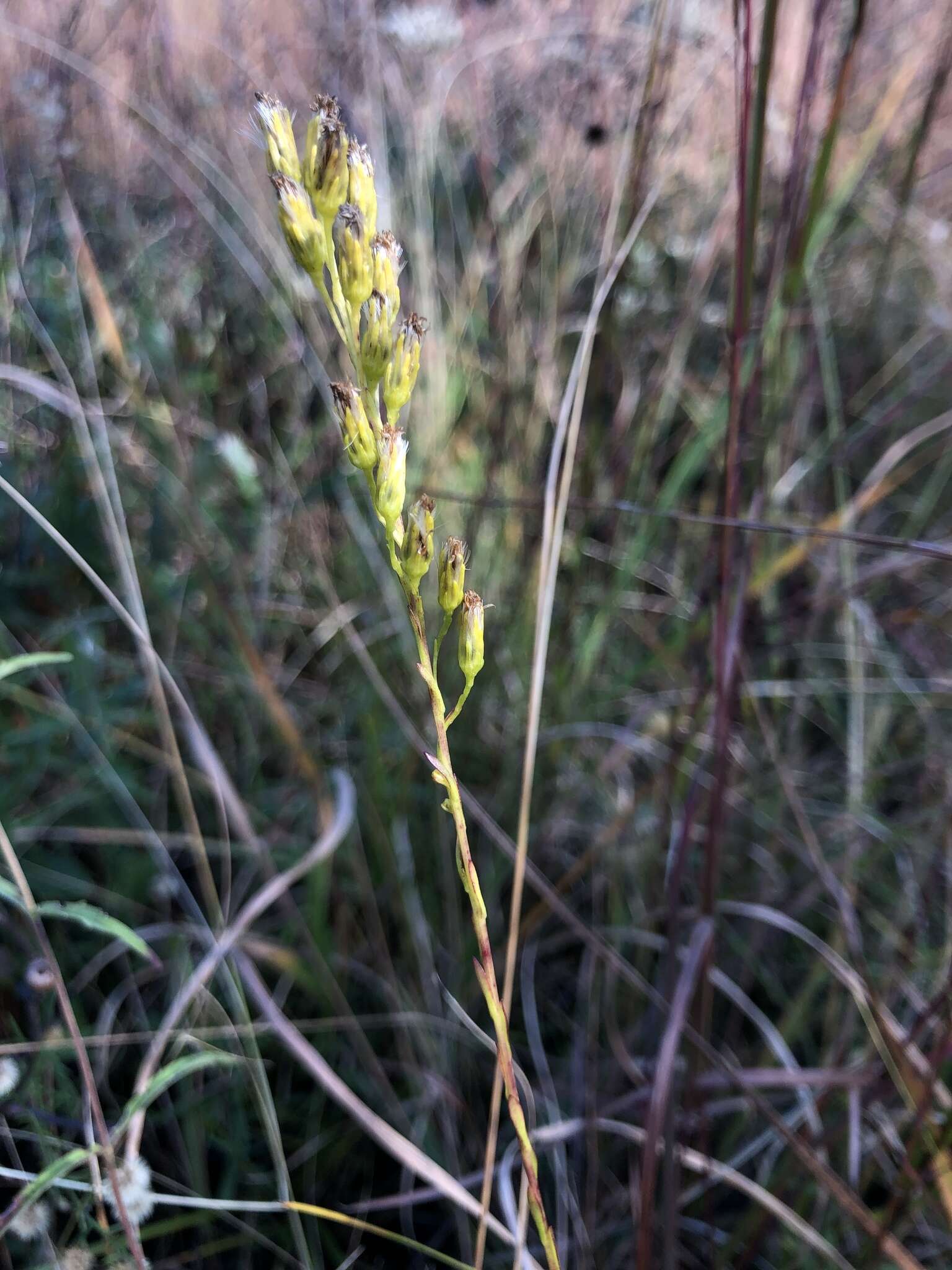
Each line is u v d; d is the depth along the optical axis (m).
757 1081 0.17
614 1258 0.18
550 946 0.23
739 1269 0.17
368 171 0.08
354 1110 0.15
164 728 0.19
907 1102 0.17
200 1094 0.19
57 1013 0.18
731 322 0.15
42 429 0.29
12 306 0.27
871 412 0.32
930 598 0.29
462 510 0.26
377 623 0.27
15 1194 0.16
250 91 0.30
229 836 0.24
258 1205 0.14
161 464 0.26
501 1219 0.19
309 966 0.21
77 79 0.30
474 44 0.32
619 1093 0.20
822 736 0.29
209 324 0.31
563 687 0.25
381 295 0.08
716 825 0.17
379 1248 0.19
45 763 0.24
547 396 0.26
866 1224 0.16
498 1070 0.11
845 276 0.33
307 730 0.27
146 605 0.27
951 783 0.23
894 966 0.20
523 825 0.14
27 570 0.27
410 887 0.23
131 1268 0.14
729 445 0.15
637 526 0.27
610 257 0.23
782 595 0.28
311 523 0.27
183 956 0.20
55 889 0.22
